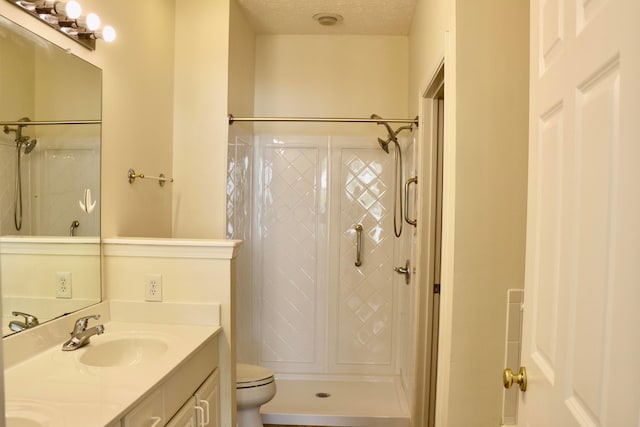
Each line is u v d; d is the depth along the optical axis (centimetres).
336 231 383
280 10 341
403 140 376
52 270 190
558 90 102
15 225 170
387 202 382
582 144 88
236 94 330
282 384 375
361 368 384
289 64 387
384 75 385
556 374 99
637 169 67
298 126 383
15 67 169
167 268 228
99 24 201
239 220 344
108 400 139
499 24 187
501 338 190
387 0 322
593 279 82
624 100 71
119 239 226
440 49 220
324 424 318
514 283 189
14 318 169
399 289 379
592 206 83
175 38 309
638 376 66
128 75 247
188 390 188
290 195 384
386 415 318
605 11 79
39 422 124
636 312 67
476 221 188
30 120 177
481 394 191
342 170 383
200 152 308
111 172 232
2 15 163
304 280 386
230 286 227
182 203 309
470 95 187
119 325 223
